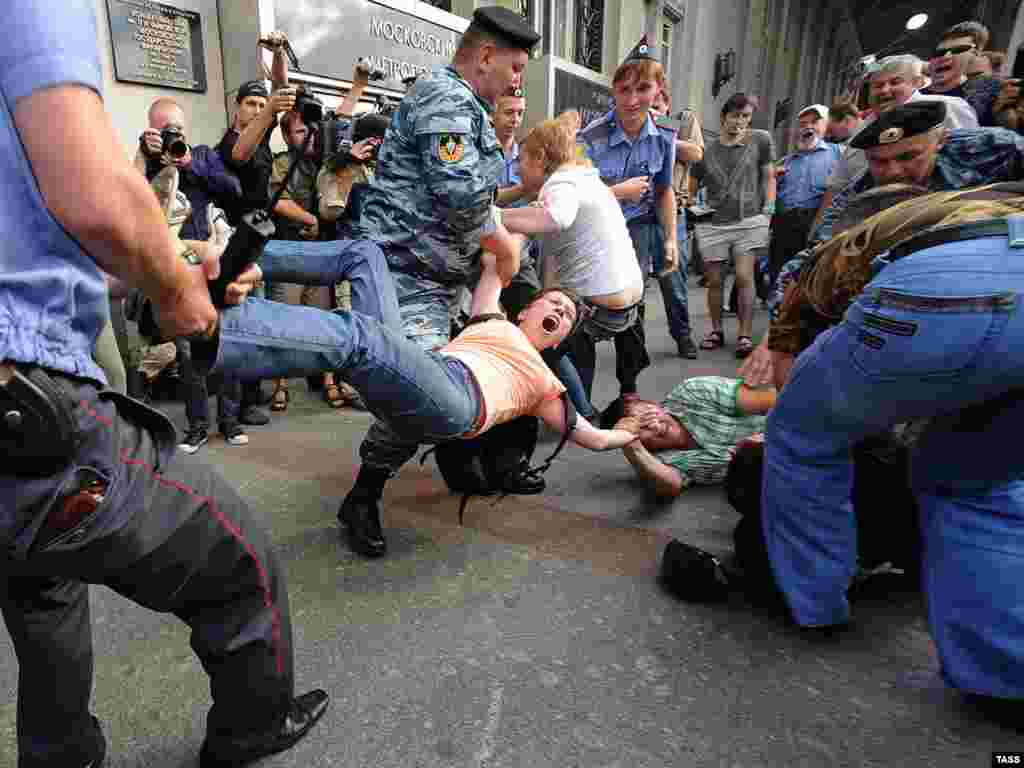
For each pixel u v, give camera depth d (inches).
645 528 90.7
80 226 27.4
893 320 49.3
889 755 51.3
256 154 135.9
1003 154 77.9
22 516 30.4
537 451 123.8
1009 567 52.3
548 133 117.0
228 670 43.2
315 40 208.8
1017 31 371.6
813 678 60.2
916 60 115.9
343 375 56.2
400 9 240.1
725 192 200.2
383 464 80.4
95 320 32.3
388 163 83.9
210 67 196.7
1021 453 51.4
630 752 51.5
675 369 185.6
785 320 71.4
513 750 51.6
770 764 50.4
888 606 71.9
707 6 562.9
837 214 106.4
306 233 145.7
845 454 61.4
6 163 28.0
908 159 76.8
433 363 61.1
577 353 127.5
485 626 67.7
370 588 74.7
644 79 143.9
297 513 94.3
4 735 53.9
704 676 60.3
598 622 68.5
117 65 172.9
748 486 72.7
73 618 43.9
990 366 47.2
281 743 49.7
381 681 59.4
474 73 82.6
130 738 53.1
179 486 36.3
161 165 120.2
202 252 39.3
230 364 47.1
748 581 73.7
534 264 168.4
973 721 55.0
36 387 28.4
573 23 416.2
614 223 119.3
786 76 888.3
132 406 34.5
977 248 46.9
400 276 85.1
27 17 25.8
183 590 38.2
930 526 57.9
